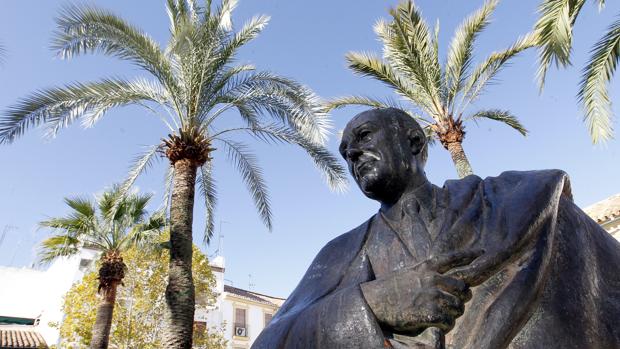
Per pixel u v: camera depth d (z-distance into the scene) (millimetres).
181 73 8516
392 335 1083
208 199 10906
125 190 9461
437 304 1050
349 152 1577
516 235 1178
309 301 1384
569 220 1306
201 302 14820
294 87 8523
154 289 13742
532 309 1100
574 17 5438
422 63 8859
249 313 25828
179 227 7801
